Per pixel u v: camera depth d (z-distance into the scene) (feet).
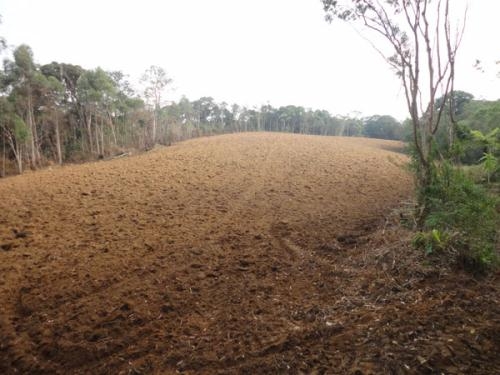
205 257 16.05
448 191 14.23
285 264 15.11
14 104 59.52
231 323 10.56
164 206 25.54
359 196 28.02
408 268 12.71
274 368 8.29
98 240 18.37
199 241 18.22
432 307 10.05
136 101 90.68
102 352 9.40
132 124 97.76
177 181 34.45
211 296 12.37
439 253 13.04
